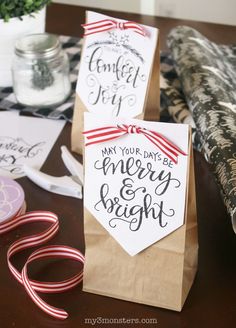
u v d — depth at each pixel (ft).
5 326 2.21
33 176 2.97
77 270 2.45
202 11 6.00
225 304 2.29
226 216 2.76
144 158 2.14
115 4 6.29
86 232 2.26
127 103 2.98
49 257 2.50
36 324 2.22
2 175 3.07
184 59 3.56
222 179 2.51
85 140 2.17
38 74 3.58
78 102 3.13
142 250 2.21
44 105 3.67
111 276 2.30
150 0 5.76
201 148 3.09
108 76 3.01
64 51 3.94
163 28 4.69
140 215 2.19
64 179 2.96
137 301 2.30
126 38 2.93
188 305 2.29
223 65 3.75
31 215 2.71
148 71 2.90
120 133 2.11
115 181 2.20
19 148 3.32
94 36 3.01
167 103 3.52
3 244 2.62
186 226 2.15
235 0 5.85
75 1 6.35
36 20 3.83
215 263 2.48
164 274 2.22
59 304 2.30
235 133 2.77
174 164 2.10
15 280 2.42
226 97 3.13
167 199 2.15
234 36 4.57
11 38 3.75
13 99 3.80
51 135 3.45
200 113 2.99
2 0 3.63
